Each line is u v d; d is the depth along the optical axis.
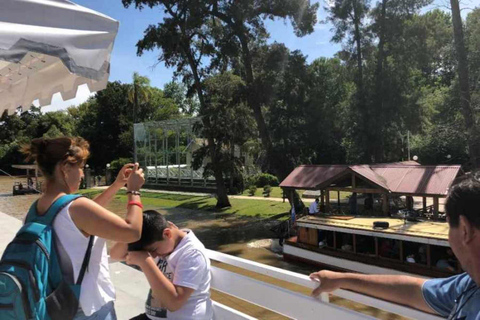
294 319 2.63
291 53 26.08
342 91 35.56
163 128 45.69
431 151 35.91
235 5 23.83
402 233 12.49
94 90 2.99
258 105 25.67
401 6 27.64
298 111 27.16
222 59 27.94
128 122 64.88
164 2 25.53
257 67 26.34
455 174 14.92
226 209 28.88
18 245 1.91
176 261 2.61
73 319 1.98
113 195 2.88
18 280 1.81
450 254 11.86
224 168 28.70
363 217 15.60
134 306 4.60
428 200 29.55
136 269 6.09
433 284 1.81
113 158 64.69
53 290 1.93
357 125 29.89
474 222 1.32
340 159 37.50
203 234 22.02
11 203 37.47
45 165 2.15
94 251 2.11
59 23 2.23
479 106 21.47
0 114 3.97
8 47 2.00
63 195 2.09
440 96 32.44
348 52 30.22
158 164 49.78
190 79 29.58
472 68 23.61
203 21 26.22
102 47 2.38
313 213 17.77
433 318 1.95
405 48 28.64
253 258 17.23
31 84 3.49
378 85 28.70
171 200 35.91
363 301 2.31
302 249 15.79
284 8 23.98
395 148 31.55
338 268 14.38
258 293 2.93
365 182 16.81
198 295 2.62
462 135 22.97
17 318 1.80
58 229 1.98
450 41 27.36
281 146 27.17
